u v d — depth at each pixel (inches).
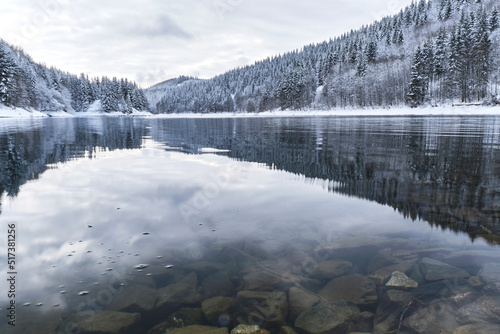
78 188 200.5
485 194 181.9
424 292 82.7
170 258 103.5
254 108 4665.4
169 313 75.9
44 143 496.7
